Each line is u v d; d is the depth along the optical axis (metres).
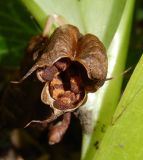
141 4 0.31
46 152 0.26
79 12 0.17
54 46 0.14
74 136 0.26
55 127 0.19
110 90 0.17
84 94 0.14
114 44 0.17
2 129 0.25
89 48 0.14
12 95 0.22
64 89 0.14
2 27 0.27
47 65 0.14
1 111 0.24
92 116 0.17
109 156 0.16
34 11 0.17
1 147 0.26
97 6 0.17
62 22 0.17
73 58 0.14
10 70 0.27
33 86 0.19
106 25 0.17
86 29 0.17
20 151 0.26
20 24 0.26
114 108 0.17
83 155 0.18
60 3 0.17
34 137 0.26
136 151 0.16
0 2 0.27
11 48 0.26
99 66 0.14
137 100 0.16
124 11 0.17
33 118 0.20
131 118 0.16
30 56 0.17
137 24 0.31
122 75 0.17
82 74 0.14
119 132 0.16
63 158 0.26
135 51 0.25
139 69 0.16
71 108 0.14
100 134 0.17
